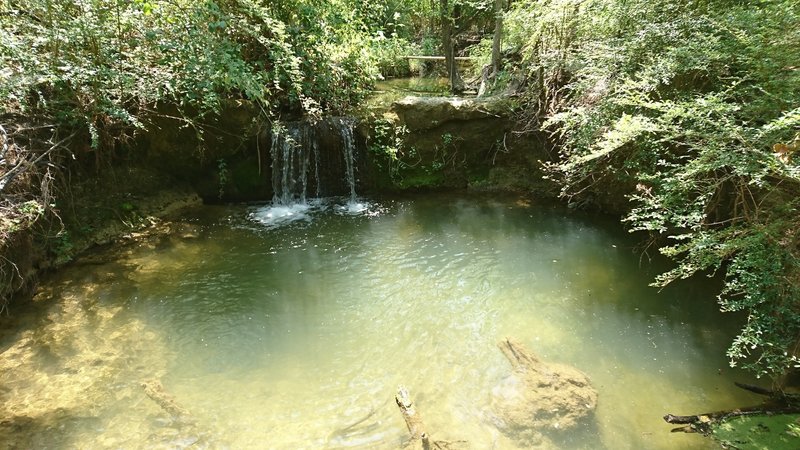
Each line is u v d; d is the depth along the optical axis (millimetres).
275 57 6926
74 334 4211
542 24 6660
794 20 3576
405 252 5816
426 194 7742
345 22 8688
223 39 6340
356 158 7738
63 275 5039
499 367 3926
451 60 10875
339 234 6309
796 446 2975
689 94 4516
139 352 4051
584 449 3170
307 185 7680
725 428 3184
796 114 2648
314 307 4750
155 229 6195
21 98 4703
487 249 5855
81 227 5629
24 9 4898
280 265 5512
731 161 3047
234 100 6875
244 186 7410
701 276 5078
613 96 4938
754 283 3178
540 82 7223
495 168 7844
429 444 3148
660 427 3324
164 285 5043
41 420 3312
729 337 4242
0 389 3557
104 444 3162
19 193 4758
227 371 3891
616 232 6164
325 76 7965
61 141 5262
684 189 3650
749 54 3809
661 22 4984
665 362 3973
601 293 4930
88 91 5312
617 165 5699
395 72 13148
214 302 4781
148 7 5191
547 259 5594
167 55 5973
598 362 3988
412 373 3881
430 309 4715
